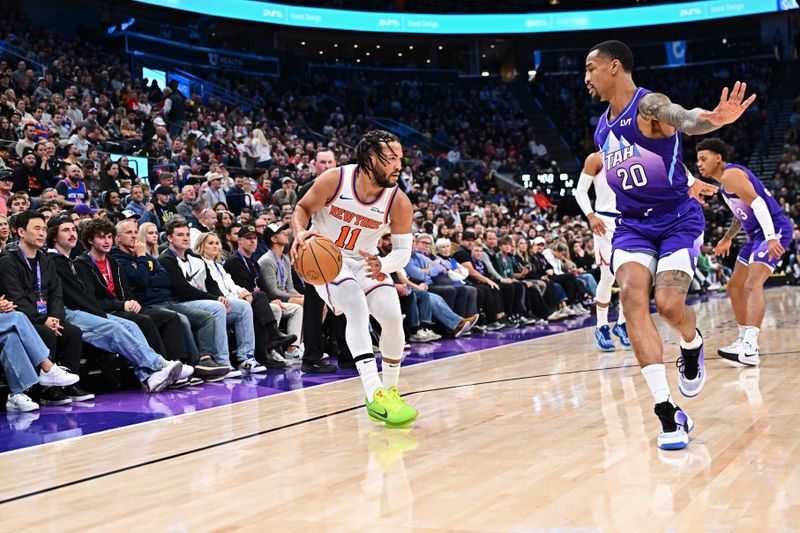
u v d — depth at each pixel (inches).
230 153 522.9
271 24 868.6
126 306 210.4
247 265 264.2
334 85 925.8
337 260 135.9
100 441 137.6
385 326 145.7
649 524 77.2
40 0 767.7
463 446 118.5
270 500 92.6
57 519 88.4
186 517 86.8
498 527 78.5
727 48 1043.3
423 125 940.6
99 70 633.6
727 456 104.0
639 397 157.0
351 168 141.8
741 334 214.5
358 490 95.4
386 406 136.8
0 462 123.2
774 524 75.1
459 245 377.4
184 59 784.9
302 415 155.7
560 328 360.2
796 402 143.1
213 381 218.7
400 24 951.6
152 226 246.5
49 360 183.0
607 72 122.2
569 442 117.6
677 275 121.3
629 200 125.3
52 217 208.7
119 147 440.1
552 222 719.7
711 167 210.5
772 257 200.1
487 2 988.6
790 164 847.1
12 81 510.0
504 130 967.0
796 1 958.4
